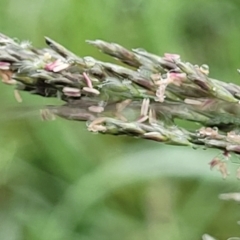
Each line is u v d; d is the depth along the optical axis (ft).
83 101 0.39
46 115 0.39
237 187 0.61
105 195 0.63
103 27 0.73
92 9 0.73
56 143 0.66
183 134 0.39
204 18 0.73
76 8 0.73
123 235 0.62
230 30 0.72
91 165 0.65
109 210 0.63
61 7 0.74
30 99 0.66
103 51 0.40
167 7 0.74
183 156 0.62
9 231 0.63
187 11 0.74
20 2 0.74
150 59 0.40
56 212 0.63
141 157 0.63
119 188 0.64
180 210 0.62
